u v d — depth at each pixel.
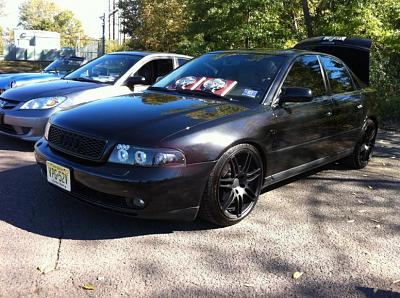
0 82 8.53
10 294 2.85
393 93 11.48
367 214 4.59
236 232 3.98
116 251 3.50
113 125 3.76
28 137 6.16
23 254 3.36
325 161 5.39
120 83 6.95
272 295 3.04
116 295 2.92
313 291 3.12
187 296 2.97
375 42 12.25
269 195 4.99
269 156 4.34
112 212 3.66
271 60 4.91
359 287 3.20
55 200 4.41
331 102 5.25
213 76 4.93
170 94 4.75
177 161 3.54
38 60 38.84
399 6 12.66
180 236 3.84
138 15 31.25
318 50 7.30
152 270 3.26
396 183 5.70
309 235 4.01
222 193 3.95
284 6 14.58
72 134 3.86
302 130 4.72
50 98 6.23
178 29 24.27
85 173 3.62
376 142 8.40
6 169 5.34
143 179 3.45
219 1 14.62
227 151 3.87
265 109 4.34
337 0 12.55
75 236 3.71
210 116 3.98
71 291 2.93
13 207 4.20
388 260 3.63
